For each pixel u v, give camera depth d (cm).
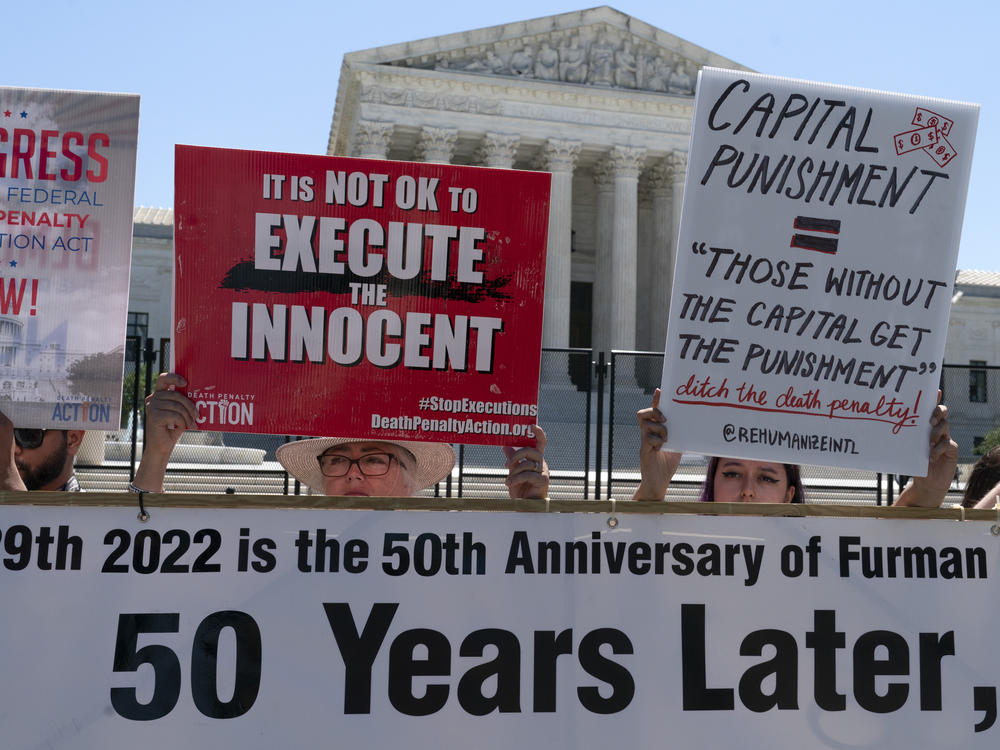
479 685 360
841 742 371
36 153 387
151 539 354
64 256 386
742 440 398
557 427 1744
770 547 379
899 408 404
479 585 365
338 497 359
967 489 607
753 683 371
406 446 477
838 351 402
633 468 1803
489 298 397
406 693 356
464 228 397
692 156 405
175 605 351
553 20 5034
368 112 4822
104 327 387
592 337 5403
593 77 5131
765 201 404
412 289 395
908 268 407
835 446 400
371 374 393
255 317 389
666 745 364
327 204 393
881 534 384
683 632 371
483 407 396
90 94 390
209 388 386
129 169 390
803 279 403
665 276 5256
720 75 406
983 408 1602
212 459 1673
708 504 377
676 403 399
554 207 5019
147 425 386
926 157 410
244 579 355
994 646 385
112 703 344
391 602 360
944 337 408
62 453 455
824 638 376
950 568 387
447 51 4956
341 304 392
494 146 4972
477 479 1564
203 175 389
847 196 407
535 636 364
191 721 346
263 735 348
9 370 382
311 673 353
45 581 347
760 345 400
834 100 408
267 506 358
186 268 387
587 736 362
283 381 389
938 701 379
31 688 341
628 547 373
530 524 370
